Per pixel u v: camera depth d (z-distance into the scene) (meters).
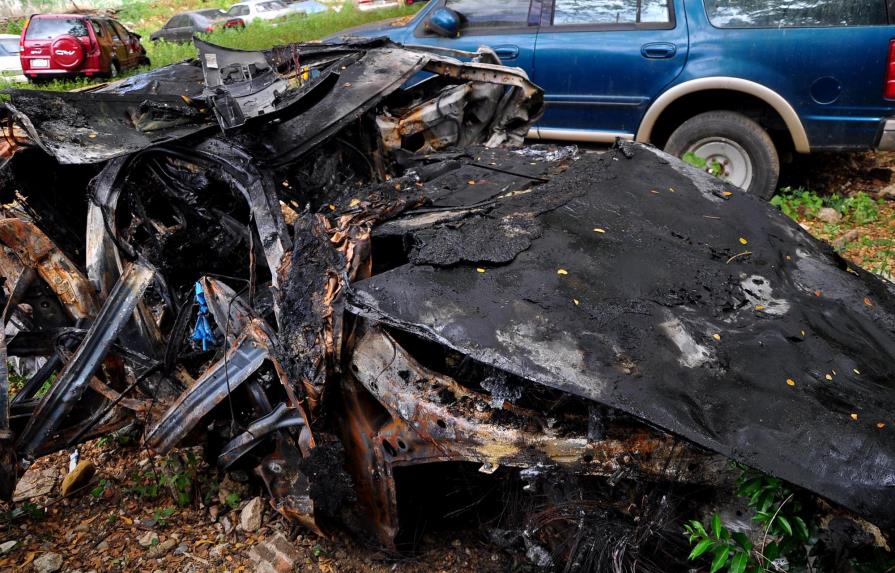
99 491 3.00
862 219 5.27
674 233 2.62
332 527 2.58
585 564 2.12
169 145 2.98
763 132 5.24
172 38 17.22
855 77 4.89
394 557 2.54
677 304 2.20
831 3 4.93
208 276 2.78
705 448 1.73
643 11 5.41
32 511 2.89
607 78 5.53
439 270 2.21
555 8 5.68
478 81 4.04
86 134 2.70
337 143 3.27
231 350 2.53
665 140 5.80
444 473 2.56
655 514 2.04
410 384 2.13
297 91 2.89
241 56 3.01
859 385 2.01
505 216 2.56
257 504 2.82
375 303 2.10
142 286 2.75
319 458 2.30
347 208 2.57
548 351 1.93
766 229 2.80
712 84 5.21
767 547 1.86
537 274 2.22
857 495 1.65
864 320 2.39
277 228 2.60
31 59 11.80
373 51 3.89
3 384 2.64
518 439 1.99
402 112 3.99
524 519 2.34
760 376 1.96
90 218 3.05
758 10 5.09
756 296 2.35
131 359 2.91
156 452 2.82
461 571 2.48
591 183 2.90
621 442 1.94
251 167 2.80
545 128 5.96
